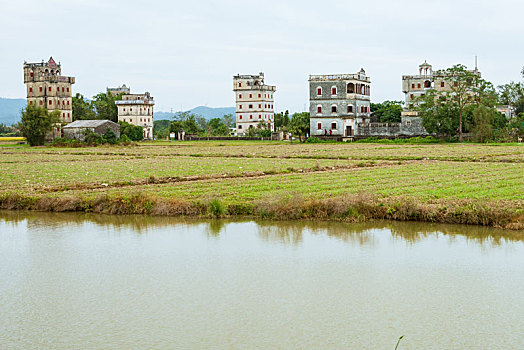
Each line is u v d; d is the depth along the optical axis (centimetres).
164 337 2223
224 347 2138
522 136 12250
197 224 4022
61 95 18050
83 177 6166
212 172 6519
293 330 2270
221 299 2588
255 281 2812
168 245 3478
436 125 12431
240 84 19588
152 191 5025
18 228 3988
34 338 2230
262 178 5894
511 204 4050
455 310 2441
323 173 6294
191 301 2570
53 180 5912
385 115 14625
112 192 5003
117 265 3100
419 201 4247
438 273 2902
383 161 7731
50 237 3719
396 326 2295
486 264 3031
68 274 2961
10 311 2489
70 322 2372
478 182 5275
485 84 12381
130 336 2236
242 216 4228
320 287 2722
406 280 2805
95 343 2181
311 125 14088
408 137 13362
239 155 9175
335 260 3138
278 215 4112
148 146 13138
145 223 4078
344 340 2183
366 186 5106
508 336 2197
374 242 3484
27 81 17950
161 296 2634
